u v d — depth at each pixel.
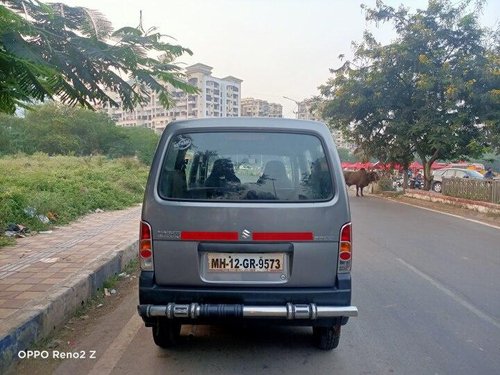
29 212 8.97
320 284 3.27
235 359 3.59
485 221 12.17
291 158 3.38
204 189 3.30
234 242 3.22
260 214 3.22
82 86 3.80
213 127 3.42
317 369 3.42
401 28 18.20
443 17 17.16
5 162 22.08
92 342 3.92
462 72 16.39
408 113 18.14
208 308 3.16
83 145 44.44
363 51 18.70
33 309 3.93
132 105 4.22
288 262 3.25
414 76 17.64
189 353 3.69
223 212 3.22
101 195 13.27
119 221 10.04
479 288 5.64
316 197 3.30
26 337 3.64
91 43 3.56
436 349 3.81
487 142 16.66
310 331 4.17
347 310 3.17
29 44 3.12
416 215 13.45
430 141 17.02
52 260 6.04
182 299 3.23
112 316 4.60
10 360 3.39
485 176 21.50
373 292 5.46
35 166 21.33
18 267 5.63
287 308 3.14
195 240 3.22
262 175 3.33
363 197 21.25
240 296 3.20
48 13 3.16
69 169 19.95
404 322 4.45
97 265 5.61
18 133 40.97
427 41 17.12
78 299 4.76
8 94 3.29
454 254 7.72
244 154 3.37
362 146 21.28
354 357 3.64
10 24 2.79
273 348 3.80
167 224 3.23
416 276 6.22
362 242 8.84
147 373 3.34
